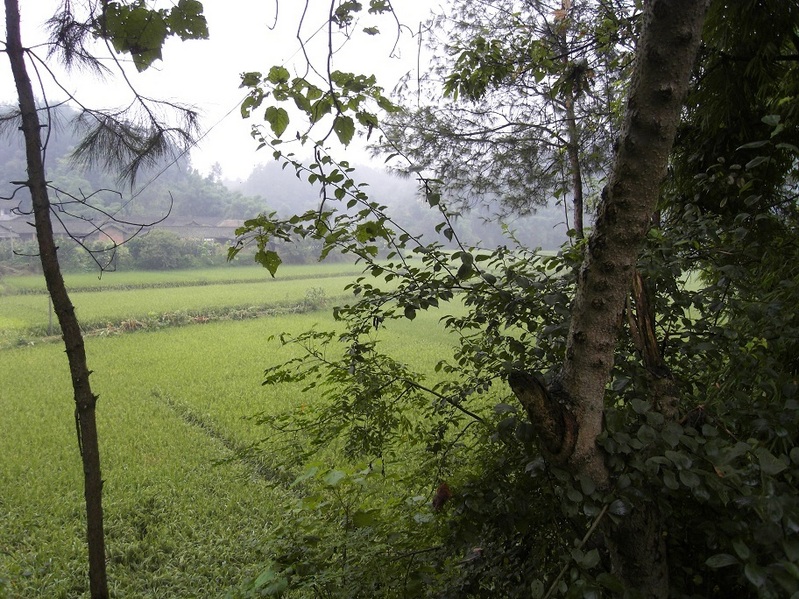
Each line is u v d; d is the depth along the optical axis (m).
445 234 2.04
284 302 29.69
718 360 2.18
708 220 2.19
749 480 1.39
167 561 5.58
